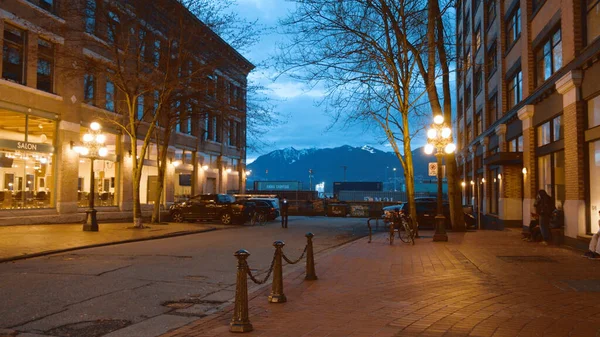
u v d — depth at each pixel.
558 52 17.88
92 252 14.60
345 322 6.38
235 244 17.52
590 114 14.92
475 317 6.57
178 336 5.93
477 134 37.78
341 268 11.41
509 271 10.78
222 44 27.14
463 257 13.27
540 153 19.92
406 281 9.52
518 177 25.94
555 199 18.20
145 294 8.62
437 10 21.42
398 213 22.09
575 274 10.32
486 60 31.98
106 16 22.61
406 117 19.84
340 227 28.62
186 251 15.09
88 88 26.84
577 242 15.19
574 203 15.38
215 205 29.30
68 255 13.80
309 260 9.88
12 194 21.77
